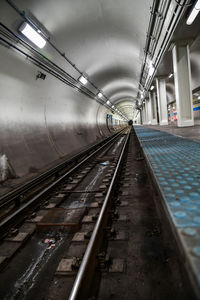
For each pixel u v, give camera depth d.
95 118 20.05
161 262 1.91
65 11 5.78
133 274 1.81
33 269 2.12
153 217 2.89
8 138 5.89
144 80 16.86
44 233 2.85
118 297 1.58
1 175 5.16
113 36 8.62
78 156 8.70
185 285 1.45
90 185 5.05
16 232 2.85
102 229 2.50
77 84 10.83
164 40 7.43
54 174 6.02
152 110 24.39
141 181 4.73
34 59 6.24
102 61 11.32
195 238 0.90
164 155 3.30
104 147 13.05
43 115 8.30
